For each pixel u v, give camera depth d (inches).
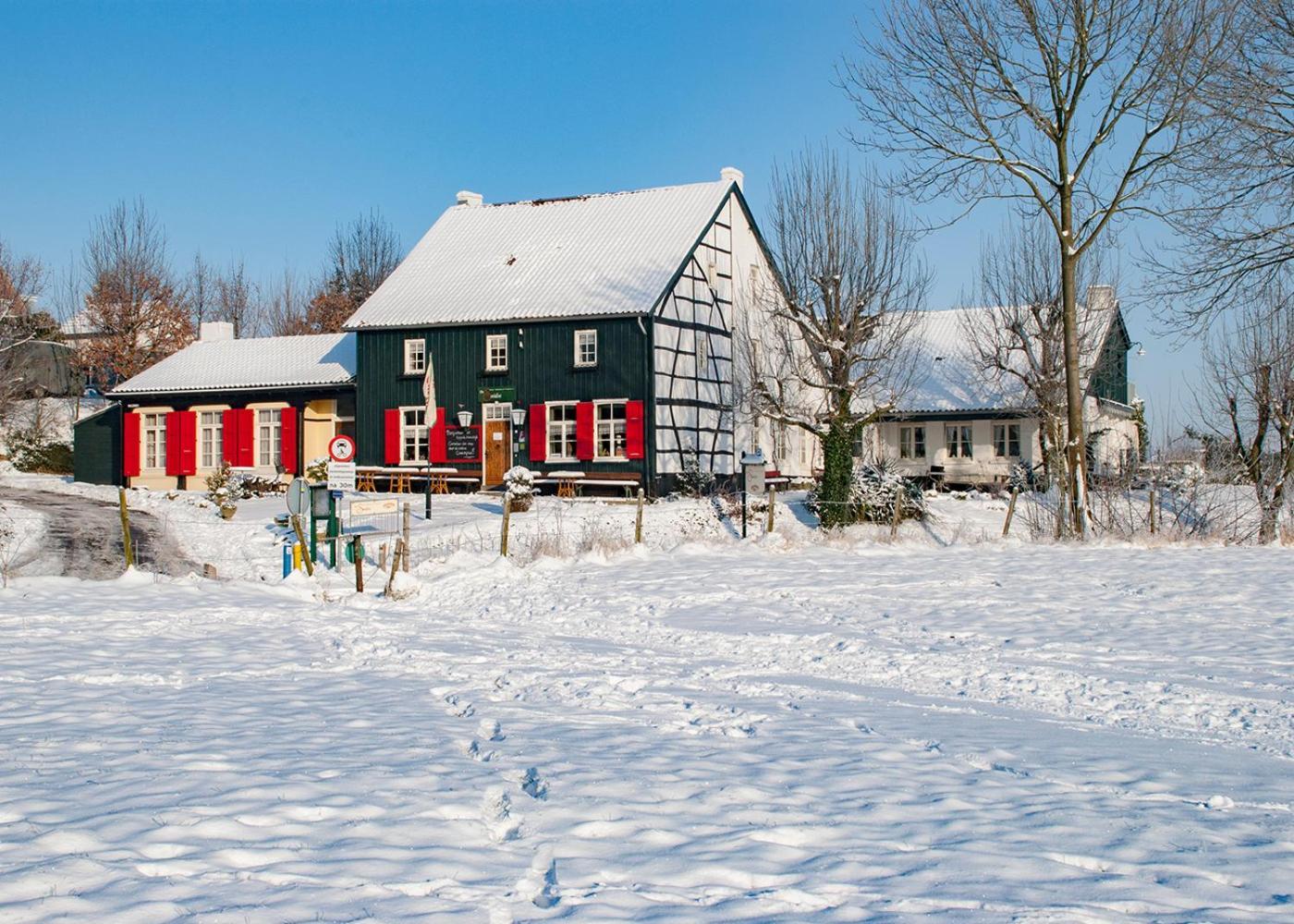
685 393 1422.2
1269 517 973.2
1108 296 1457.9
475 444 1428.4
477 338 1435.8
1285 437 993.5
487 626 596.7
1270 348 1020.5
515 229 1592.0
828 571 760.3
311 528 826.2
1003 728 348.2
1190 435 1074.1
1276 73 898.7
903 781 271.1
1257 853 220.1
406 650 487.2
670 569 778.8
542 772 266.4
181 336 2384.4
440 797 241.3
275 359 1689.2
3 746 283.6
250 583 725.9
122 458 1717.5
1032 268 1430.9
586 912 177.2
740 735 326.0
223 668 431.2
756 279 1621.6
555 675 429.4
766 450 1633.9
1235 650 498.6
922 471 1699.1
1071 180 968.9
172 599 635.5
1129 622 574.6
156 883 183.2
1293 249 927.0
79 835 205.8
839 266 1188.5
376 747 290.4
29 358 2022.6
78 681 393.4
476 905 179.2
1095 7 917.8
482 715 341.7
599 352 1368.1
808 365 1304.1
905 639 534.6
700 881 195.5
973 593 670.5
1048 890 194.7
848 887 193.6
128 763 265.1
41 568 812.6
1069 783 276.4
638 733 322.3
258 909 171.9
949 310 1881.2
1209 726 367.6
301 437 1574.8
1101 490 1051.3
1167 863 212.1
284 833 213.0
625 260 1443.2
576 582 735.1
